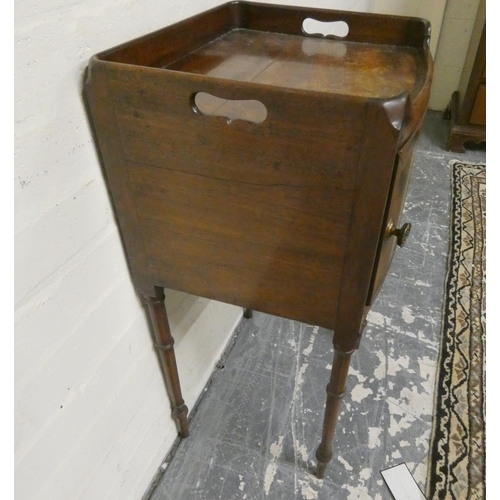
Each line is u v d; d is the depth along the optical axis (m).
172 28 0.76
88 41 0.60
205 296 0.76
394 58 0.83
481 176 2.14
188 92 0.54
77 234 0.65
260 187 0.59
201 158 0.60
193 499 1.00
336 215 0.57
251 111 0.63
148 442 0.98
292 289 0.67
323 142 0.52
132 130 0.61
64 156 0.59
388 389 1.22
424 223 1.84
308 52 0.87
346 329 0.68
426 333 1.39
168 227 0.69
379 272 0.67
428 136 2.54
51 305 0.63
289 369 1.29
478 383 1.23
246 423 1.15
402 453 1.08
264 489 1.01
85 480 0.78
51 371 0.65
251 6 0.97
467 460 1.06
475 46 2.25
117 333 0.79
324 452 0.96
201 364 1.19
